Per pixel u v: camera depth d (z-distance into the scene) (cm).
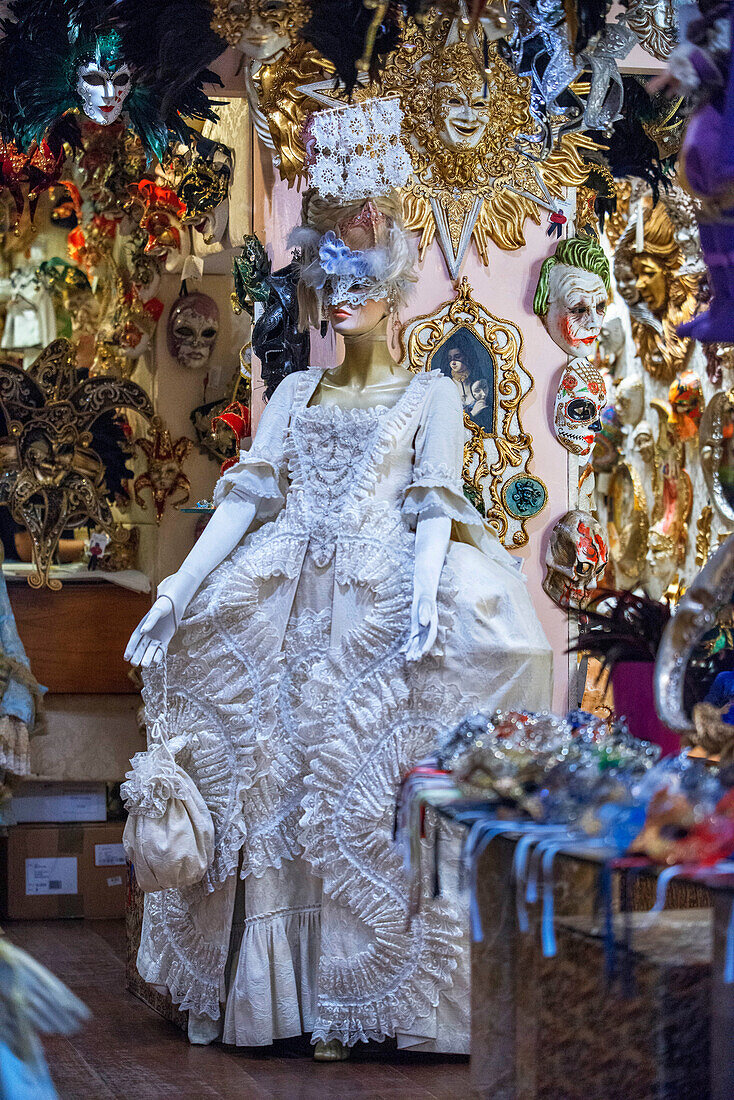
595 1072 273
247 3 440
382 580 481
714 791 258
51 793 786
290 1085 437
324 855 473
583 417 569
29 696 723
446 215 567
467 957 470
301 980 489
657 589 755
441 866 469
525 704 476
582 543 568
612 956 249
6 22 507
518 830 281
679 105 568
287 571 497
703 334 308
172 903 503
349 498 496
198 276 774
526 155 570
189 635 496
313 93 552
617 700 450
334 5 442
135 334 810
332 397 518
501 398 571
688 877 239
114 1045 492
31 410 802
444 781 318
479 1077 319
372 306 507
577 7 416
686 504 740
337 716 477
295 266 559
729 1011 247
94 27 489
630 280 773
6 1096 261
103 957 655
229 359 816
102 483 812
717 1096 250
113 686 795
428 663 471
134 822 485
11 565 802
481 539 509
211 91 574
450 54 557
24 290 835
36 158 650
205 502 711
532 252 574
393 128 502
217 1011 492
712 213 301
